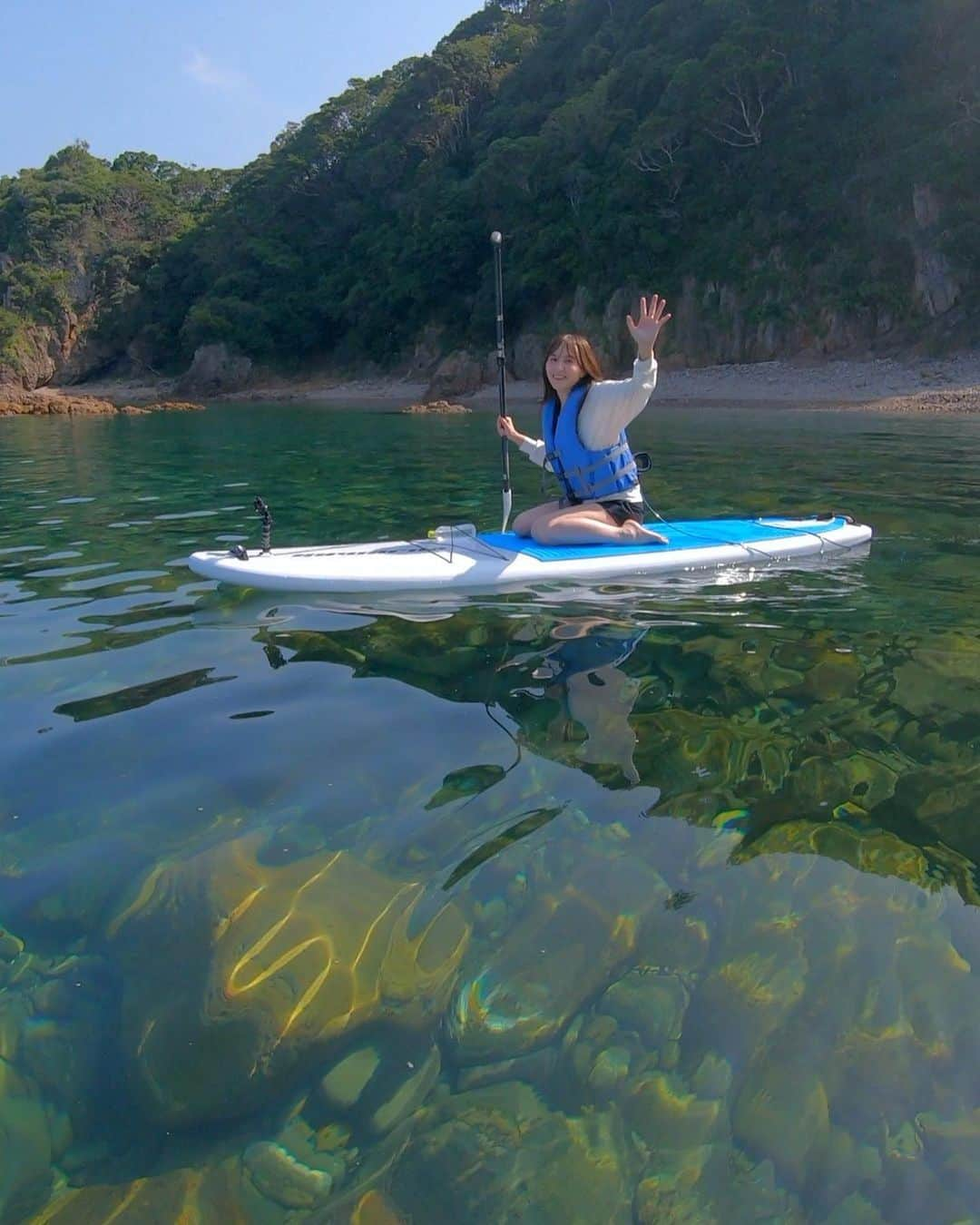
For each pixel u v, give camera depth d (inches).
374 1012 73.5
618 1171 60.7
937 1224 57.4
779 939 80.8
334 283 2118.6
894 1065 68.4
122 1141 63.5
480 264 1843.0
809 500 304.8
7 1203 59.1
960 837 96.7
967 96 1210.6
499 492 350.6
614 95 1628.9
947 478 354.9
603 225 1536.7
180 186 2800.2
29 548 250.8
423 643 158.9
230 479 410.0
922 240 1211.2
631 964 78.0
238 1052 70.1
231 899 87.0
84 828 100.2
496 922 83.0
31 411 1285.7
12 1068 69.1
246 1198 59.1
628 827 98.5
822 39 1346.0
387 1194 59.2
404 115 2110.0
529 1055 69.3
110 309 2354.8
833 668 145.3
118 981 77.4
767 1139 62.9
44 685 143.1
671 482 355.3
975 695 133.6
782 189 1379.2
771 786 107.4
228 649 158.4
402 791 106.1
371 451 545.3
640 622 169.3
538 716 127.7
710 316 1422.2
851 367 1189.1
